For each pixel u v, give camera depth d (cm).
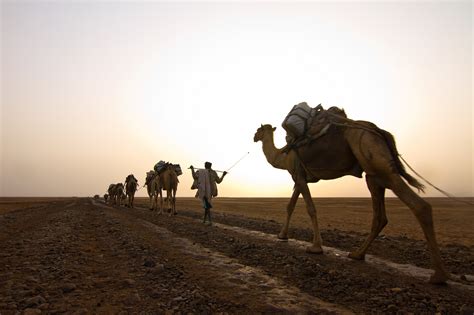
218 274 627
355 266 686
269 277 608
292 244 958
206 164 1625
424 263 730
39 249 865
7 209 3628
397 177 610
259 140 1098
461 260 783
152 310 436
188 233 1206
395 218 2608
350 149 700
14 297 481
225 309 448
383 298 483
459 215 3056
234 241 997
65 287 521
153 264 688
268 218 2272
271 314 435
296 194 1032
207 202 1575
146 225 1516
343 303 475
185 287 538
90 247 919
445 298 482
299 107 809
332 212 3488
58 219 1875
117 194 4531
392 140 654
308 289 538
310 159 780
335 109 769
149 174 3069
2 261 728
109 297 488
